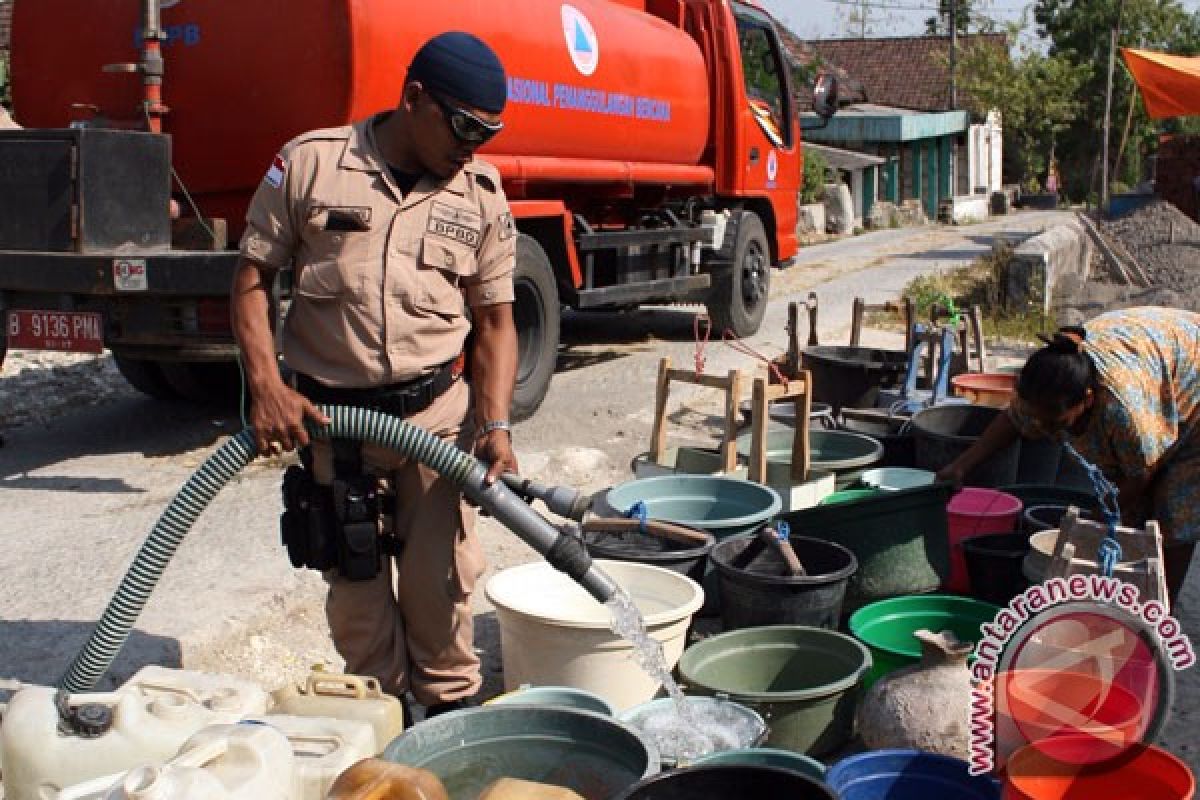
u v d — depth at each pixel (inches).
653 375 365.1
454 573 133.3
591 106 326.3
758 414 216.7
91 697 111.8
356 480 125.9
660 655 124.0
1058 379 151.1
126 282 236.7
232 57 254.1
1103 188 858.8
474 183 129.8
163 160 249.3
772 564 172.4
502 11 286.7
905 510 171.3
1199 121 1868.8
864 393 280.8
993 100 1669.5
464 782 116.9
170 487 249.8
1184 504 163.3
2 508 235.6
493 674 173.6
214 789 93.4
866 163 1212.5
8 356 373.7
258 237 124.6
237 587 187.9
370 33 247.9
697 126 398.3
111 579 193.6
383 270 124.6
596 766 116.2
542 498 126.3
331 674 121.3
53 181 238.5
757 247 444.1
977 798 123.6
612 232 347.9
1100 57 1892.2
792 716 139.0
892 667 151.0
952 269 685.9
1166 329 158.6
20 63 275.3
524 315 304.5
